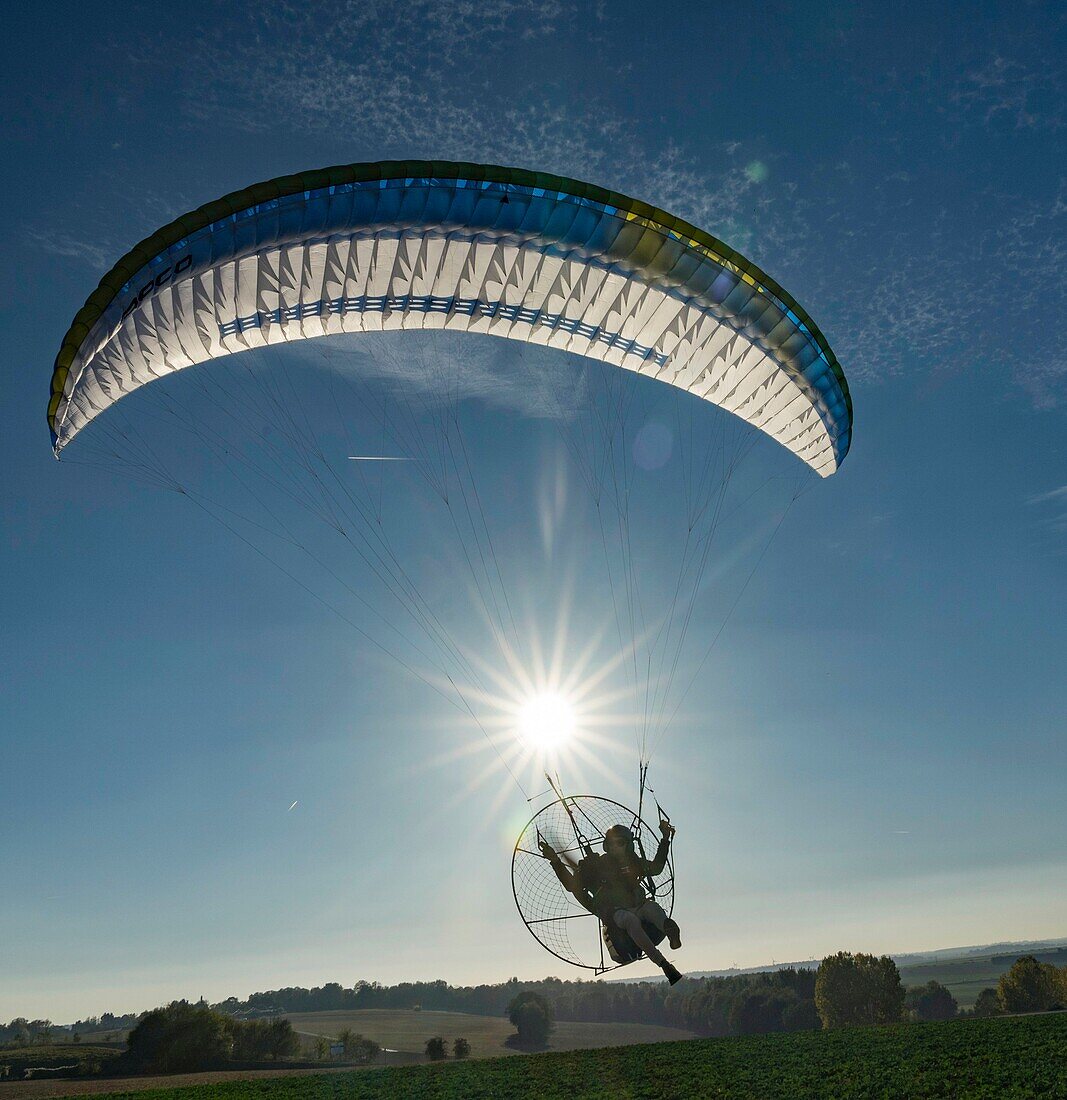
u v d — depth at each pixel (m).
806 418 13.87
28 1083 41.16
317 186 10.63
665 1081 16.81
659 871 10.73
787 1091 14.83
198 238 10.48
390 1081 20.83
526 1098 16.20
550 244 11.40
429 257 11.38
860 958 73.12
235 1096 21.34
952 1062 16.33
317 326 12.05
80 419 11.62
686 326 12.49
